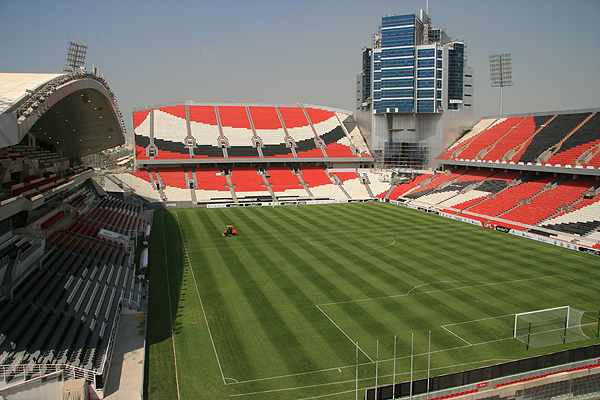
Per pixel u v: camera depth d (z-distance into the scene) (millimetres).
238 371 24500
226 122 110250
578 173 64875
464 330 29625
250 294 36375
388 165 107250
